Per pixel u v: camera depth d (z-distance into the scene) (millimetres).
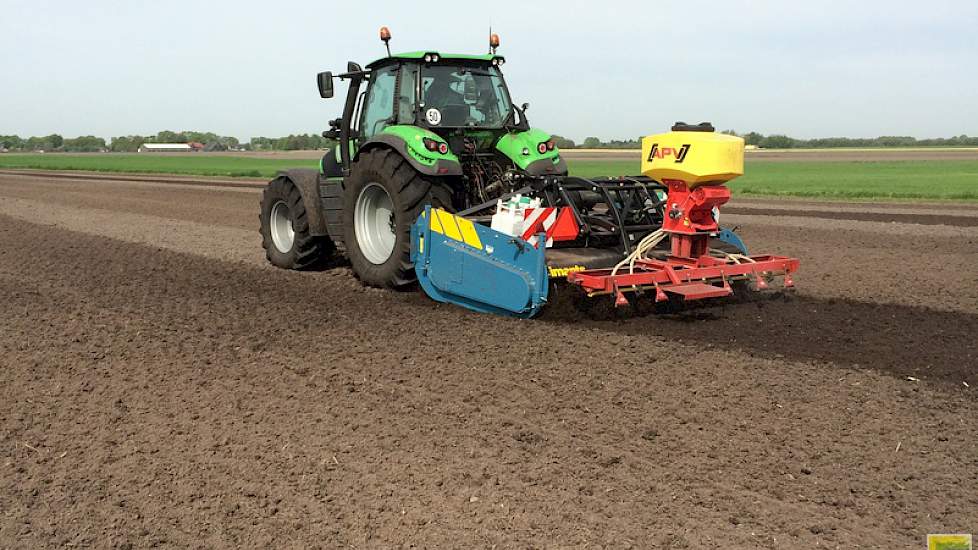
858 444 4094
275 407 4707
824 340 6059
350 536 3219
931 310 7102
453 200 7762
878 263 9922
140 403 4812
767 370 5297
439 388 5000
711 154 5918
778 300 7492
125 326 6719
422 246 7207
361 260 8070
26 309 7402
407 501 3510
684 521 3311
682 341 5996
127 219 16250
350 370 5406
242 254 11031
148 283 8734
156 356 5820
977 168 52375
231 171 45438
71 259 10570
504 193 7637
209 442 4188
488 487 3629
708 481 3678
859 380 5098
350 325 6641
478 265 6609
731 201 21828
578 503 3475
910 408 4602
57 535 3262
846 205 20047
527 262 6219
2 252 11258
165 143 169500
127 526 3324
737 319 6688
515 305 6309
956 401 4719
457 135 7961
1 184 31359
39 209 18922
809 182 33719
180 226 14828
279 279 8945
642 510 3408
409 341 6090
